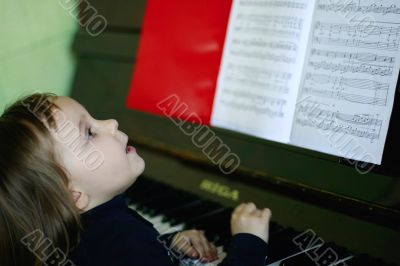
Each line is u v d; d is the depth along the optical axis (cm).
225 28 122
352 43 102
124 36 146
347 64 103
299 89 109
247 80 117
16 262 100
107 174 103
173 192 128
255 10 117
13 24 173
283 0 112
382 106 98
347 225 105
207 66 125
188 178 129
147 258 92
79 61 157
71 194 97
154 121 139
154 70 136
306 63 108
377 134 98
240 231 101
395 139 99
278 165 116
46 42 165
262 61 114
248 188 120
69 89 158
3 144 95
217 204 122
